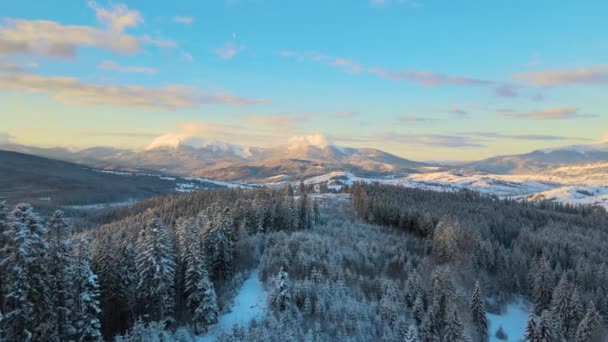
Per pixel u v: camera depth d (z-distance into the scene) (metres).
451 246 109.25
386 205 157.88
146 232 61.72
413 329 61.25
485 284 103.69
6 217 42.88
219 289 79.12
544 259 99.19
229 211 99.75
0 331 41.69
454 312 65.62
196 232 77.31
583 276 103.56
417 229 141.62
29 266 42.50
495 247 120.31
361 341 68.94
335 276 85.44
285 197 133.50
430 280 88.31
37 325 43.94
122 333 63.12
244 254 92.75
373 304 79.00
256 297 76.38
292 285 77.06
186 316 68.56
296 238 103.69
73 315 48.69
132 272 63.38
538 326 66.69
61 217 46.28
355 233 128.38
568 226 177.00
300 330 63.97
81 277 48.75
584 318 75.56
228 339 57.78
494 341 82.44
